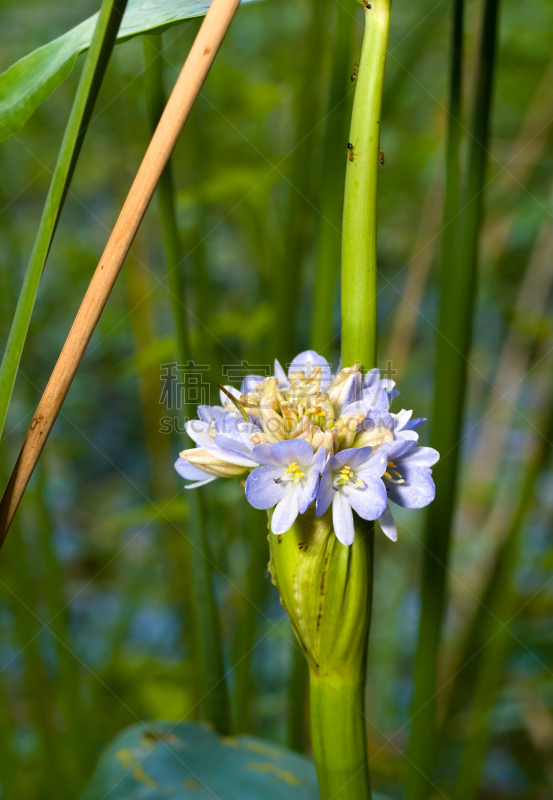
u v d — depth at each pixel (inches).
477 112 35.5
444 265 35.8
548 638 52.6
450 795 41.2
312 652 33.0
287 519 32.4
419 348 71.4
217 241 70.4
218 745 36.8
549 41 54.6
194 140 45.2
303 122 38.7
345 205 32.6
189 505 36.9
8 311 48.8
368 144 32.4
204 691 40.5
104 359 80.0
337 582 32.9
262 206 47.1
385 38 32.2
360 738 33.2
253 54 61.9
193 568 37.1
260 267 49.9
